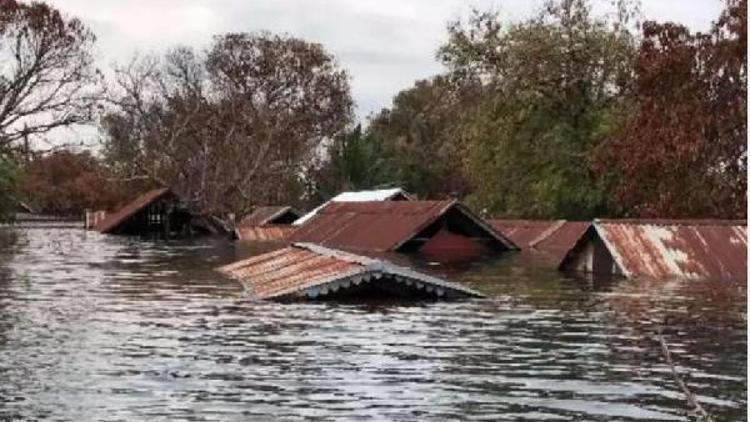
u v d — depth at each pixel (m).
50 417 9.68
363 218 44.78
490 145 50.03
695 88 35.03
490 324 16.39
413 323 16.42
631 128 36.69
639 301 20.06
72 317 17.31
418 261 33.28
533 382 11.44
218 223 68.38
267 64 88.50
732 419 9.76
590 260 28.05
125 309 18.56
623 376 11.83
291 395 10.69
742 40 33.38
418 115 88.75
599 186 46.31
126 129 81.50
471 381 11.47
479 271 28.75
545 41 47.59
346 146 85.62
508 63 48.31
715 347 14.05
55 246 46.94
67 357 13.05
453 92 54.16
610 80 47.84
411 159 83.56
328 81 90.88
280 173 85.00
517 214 50.84
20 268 30.94
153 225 66.12
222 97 85.94
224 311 18.11
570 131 47.88
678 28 35.41
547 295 21.27
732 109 34.22
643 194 38.00
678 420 9.70
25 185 91.00
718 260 25.94
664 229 26.92
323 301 19.58
